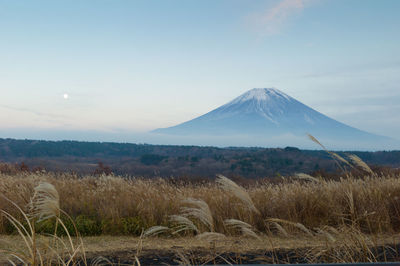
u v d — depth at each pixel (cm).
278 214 795
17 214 765
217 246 621
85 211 886
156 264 500
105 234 775
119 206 893
